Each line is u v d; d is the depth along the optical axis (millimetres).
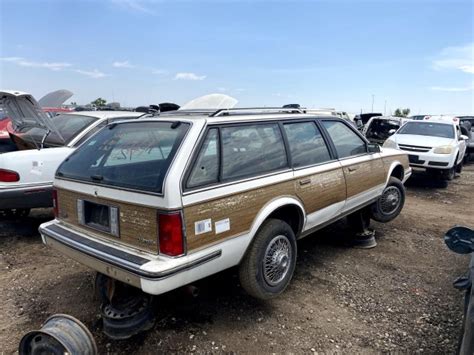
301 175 3510
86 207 3025
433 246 4914
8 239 4949
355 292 3660
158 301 3410
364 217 4906
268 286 3160
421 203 7598
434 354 2773
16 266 4180
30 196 4699
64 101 5891
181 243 2498
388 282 3869
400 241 5066
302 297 3555
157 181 2539
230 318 3197
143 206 2570
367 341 2926
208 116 3150
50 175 4820
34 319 3188
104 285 3012
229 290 3645
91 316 3217
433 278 3973
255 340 2922
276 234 3176
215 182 2766
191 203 2559
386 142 10336
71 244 2912
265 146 3309
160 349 2807
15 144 6027
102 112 6133
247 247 3000
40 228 3289
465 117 15844
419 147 9586
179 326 3072
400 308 3385
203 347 2832
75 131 5336
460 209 7137
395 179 5156
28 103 4551
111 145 3162
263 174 3158
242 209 2914
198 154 2721
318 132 4004
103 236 2879
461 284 2514
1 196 4523
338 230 5379
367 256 4523
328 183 3854
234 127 3090
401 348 2842
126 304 2812
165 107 7559
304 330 3055
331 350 2822
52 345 2398
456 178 10969
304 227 3619
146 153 2836
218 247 2736
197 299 3469
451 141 9828
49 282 3809
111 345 2842
